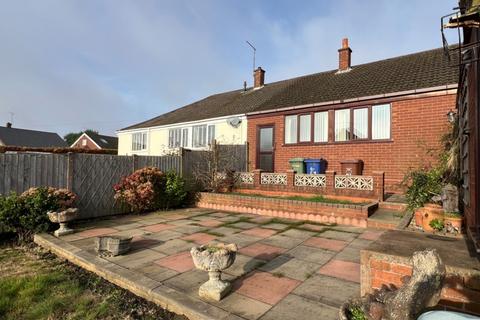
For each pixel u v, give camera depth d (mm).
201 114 17922
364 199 8062
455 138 7004
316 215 7633
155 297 3426
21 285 3791
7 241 6164
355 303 2352
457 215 4680
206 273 4027
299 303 3152
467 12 2594
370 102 10109
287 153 12375
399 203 7527
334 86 12711
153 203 9102
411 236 3420
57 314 3154
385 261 2676
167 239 5844
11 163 6805
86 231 6551
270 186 9945
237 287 3566
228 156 12336
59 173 7613
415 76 10344
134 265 4340
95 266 4348
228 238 5906
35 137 41531
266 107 13297
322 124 11406
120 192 8539
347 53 14297
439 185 5918
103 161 8562
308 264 4367
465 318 1760
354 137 10508
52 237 5941
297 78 17047
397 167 9523
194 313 2990
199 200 10289
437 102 8836
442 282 2027
